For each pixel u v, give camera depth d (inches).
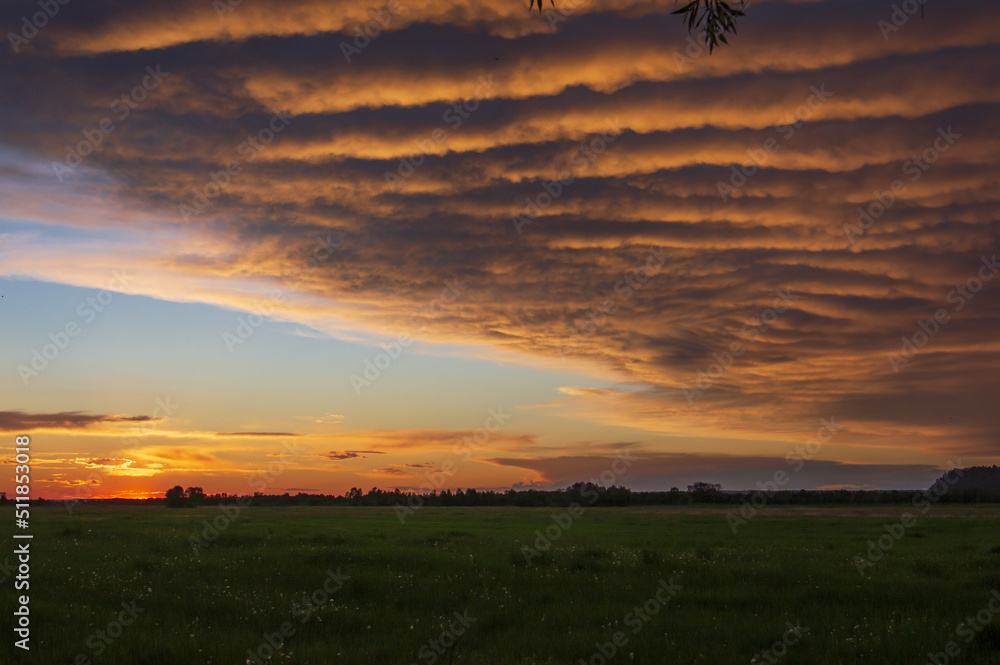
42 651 464.4
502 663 466.6
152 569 815.1
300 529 1716.3
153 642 485.7
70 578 729.0
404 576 769.6
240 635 522.9
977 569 864.9
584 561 895.1
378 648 494.6
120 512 3267.7
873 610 619.5
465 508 4512.8
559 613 610.5
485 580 753.6
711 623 577.6
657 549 1165.7
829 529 1879.9
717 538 1514.5
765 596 684.1
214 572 790.5
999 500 4306.1
